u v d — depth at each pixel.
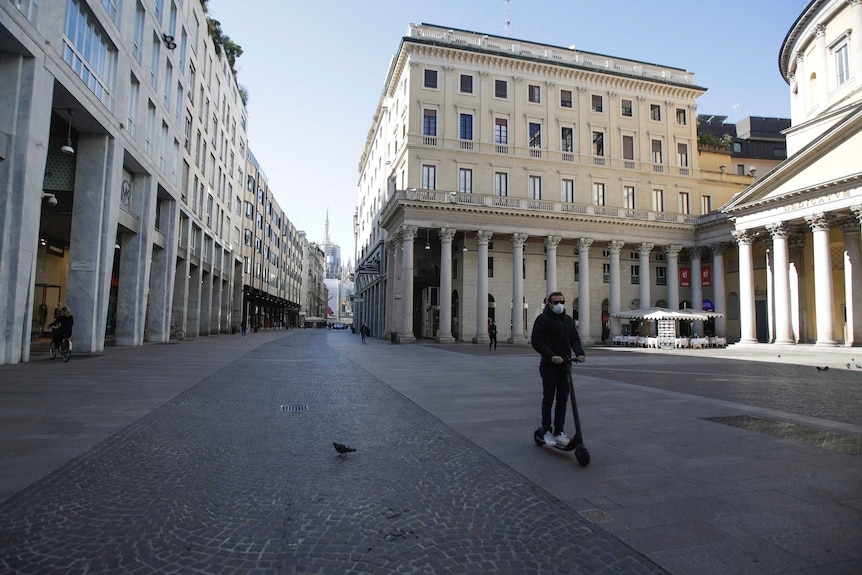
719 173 48.75
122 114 20.75
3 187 13.98
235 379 13.08
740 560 3.27
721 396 10.65
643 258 44.31
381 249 54.47
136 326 24.97
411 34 42.25
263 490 4.59
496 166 42.12
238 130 52.75
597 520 3.95
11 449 5.80
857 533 3.69
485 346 35.03
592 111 45.19
